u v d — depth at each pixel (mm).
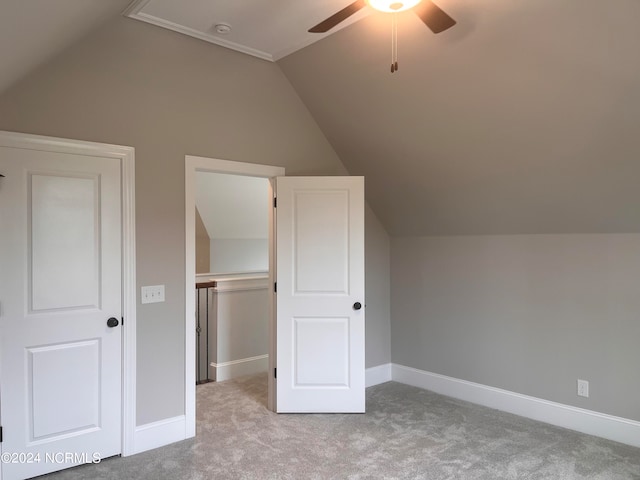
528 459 2969
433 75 3090
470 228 4090
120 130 3049
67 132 2840
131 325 3072
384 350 4773
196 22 3039
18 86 2670
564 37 2457
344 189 3855
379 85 3418
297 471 2824
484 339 4047
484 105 3066
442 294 4371
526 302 3775
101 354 2973
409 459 2973
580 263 3459
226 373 4852
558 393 3576
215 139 3518
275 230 3875
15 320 2674
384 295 4777
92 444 2943
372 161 4133
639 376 3168
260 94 3791
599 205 3170
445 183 3842
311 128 4160
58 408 2818
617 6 2207
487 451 3088
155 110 3207
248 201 7027
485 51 2762
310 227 3844
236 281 4957
